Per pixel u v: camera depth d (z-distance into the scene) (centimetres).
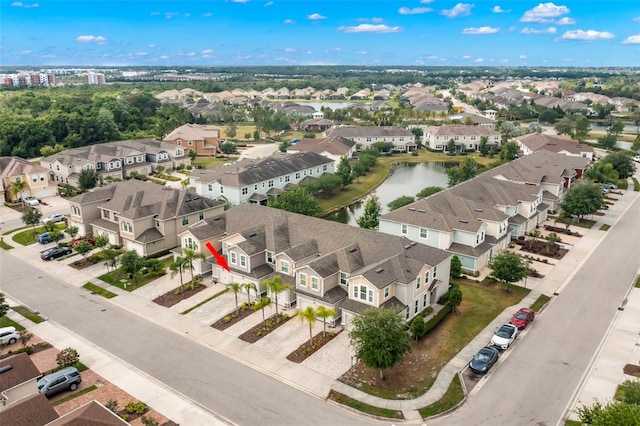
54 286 5562
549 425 3266
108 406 3434
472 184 7344
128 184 7456
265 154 14300
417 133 16400
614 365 3931
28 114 16075
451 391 3638
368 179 11275
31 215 7194
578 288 5394
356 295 4547
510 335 4272
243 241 5312
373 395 3609
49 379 3609
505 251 5512
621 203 8862
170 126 16500
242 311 4894
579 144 12144
